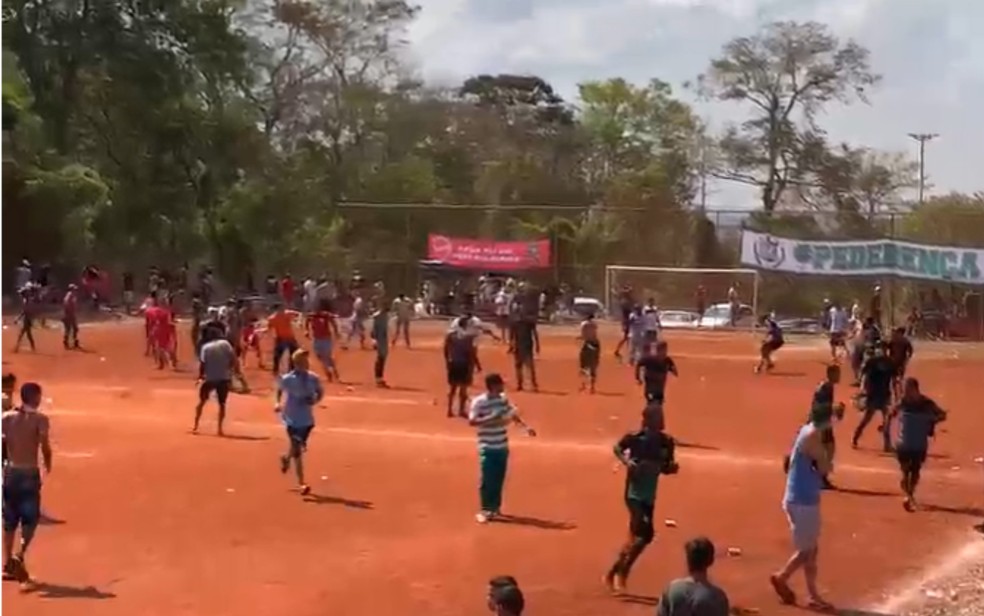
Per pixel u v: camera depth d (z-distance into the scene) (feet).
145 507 55.88
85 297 165.07
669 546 50.65
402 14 255.70
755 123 256.32
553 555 48.60
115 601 41.57
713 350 148.56
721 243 218.59
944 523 57.00
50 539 49.90
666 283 207.41
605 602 42.75
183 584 43.86
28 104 184.24
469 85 305.32
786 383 113.91
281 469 63.77
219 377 76.38
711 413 92.22
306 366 60.29
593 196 278.67
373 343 140.97
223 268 209.05
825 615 42.80
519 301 104.58
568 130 303.89
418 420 83.76
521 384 103.76
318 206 225.35
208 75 208.23
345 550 49.03
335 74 253.44
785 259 165.37
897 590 46.16
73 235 183.73
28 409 43.42
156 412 85.87
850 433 81.87
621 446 44.37
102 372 110.42
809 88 253.24
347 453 70.13
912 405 59.47
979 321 167.12
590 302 186.91
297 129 249.75
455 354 85.81
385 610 41.22
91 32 194.70
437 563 47.21
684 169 276.41
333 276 198.08
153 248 200.34
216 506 56.29
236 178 211.82
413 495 59.21
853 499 61.72
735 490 62.03
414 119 266.57
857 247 162.91
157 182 202.59
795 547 45.09
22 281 159.12
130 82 196.85
